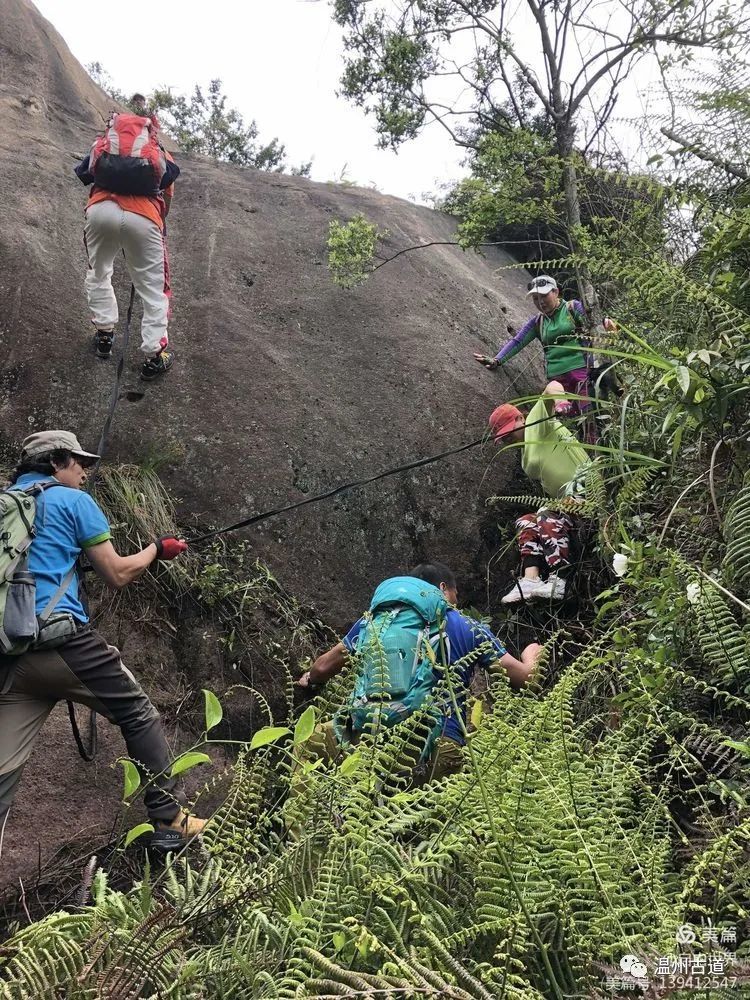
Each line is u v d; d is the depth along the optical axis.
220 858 1.90
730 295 3.08
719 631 2.31
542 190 5.05
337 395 4.99
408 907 1.66
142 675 3.70
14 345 4.59
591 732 2.71
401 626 2.65
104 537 3.02
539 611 4.12
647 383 3.47
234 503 4.38
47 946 1.67
